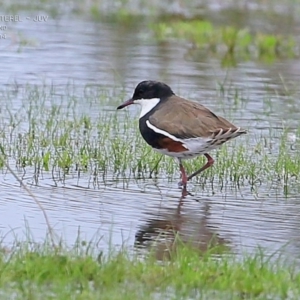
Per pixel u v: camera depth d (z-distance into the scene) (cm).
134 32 2947
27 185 1374
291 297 953
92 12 3338
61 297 910
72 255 1027
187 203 1323
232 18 3238
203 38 2792
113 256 1037
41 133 1670
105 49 2603
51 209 1264
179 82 2181
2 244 1097
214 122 1376
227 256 1077
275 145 1644
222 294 948
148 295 930
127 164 1495
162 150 1409
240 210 1296
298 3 3584
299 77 2317
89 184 1398
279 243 1150
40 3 3469
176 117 1389
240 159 1505
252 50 2719
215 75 2295
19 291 940
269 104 1942
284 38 2878
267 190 1403
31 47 2581
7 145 1589
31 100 1941
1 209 1258
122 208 1284
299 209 1309
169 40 2838
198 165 1493
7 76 2197
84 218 1230
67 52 2528
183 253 1048
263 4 3550
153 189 1388
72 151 1552
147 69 2333
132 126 1739
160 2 3597
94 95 2011
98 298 912
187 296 940
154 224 1218
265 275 988
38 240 1123
